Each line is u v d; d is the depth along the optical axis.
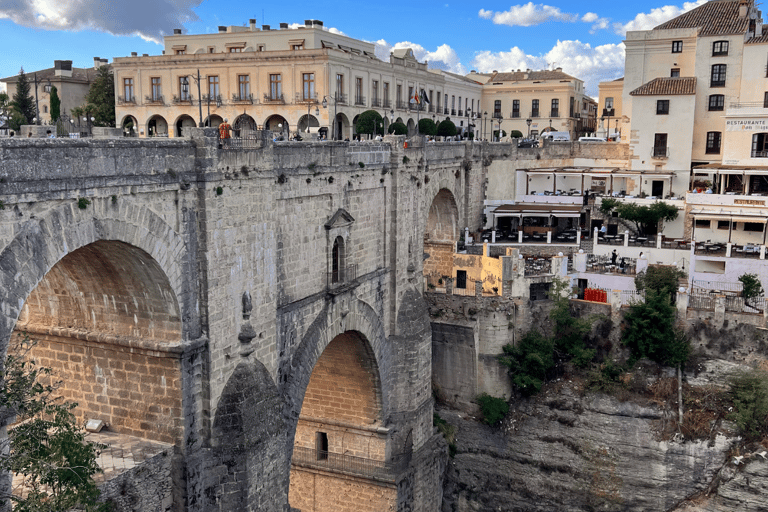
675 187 67.06
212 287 27.12
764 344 47.69
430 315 52.72
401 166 42.97
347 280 37.91
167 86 80.31
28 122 71.75
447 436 50.41
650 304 49.66
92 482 22.70
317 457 44.22
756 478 44.75
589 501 48.19
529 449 49.75
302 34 85.94
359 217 39.31
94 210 22.17
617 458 48.00
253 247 29.34
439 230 59.44
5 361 20.88
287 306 32.56
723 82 65.75
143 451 26.28
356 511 43.16
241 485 27.91
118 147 22.81
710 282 53.50
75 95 88.94
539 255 59.22
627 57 71.56
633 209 62.16
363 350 41.59
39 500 21.17
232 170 27.61
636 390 48.78
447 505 50.66
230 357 28.52
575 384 50.50
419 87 94.75
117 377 27.58
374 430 42.81
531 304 52.31
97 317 27.61
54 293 27.73
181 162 25.48
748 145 63.00
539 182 69.19
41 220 20.59
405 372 44.44
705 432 46.47
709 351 49.09
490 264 53.56
